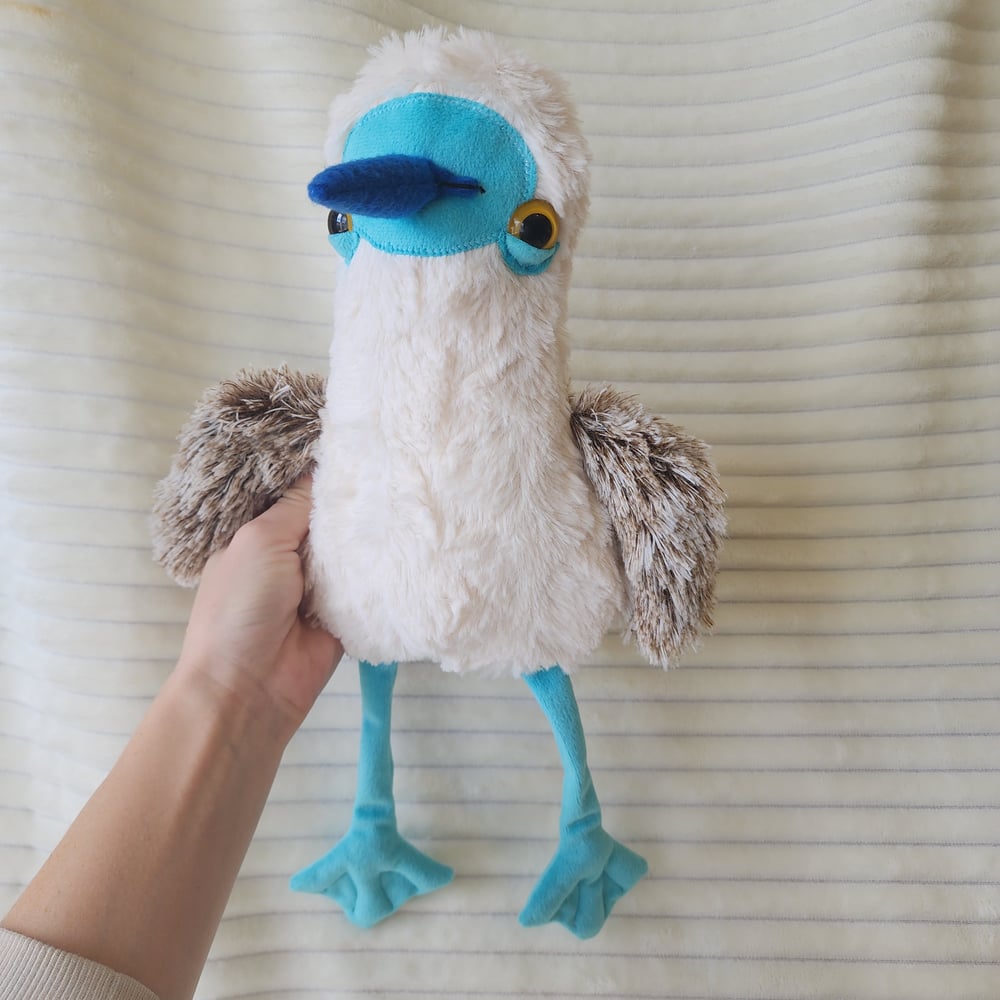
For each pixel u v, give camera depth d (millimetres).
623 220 703
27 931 346
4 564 602
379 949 588
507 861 610
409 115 369
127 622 593
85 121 609
